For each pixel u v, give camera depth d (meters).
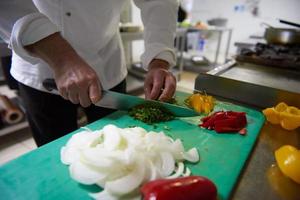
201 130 0.57
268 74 0.78
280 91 0.63
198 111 0.63
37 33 0.46
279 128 0.58
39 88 0.69
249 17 2.81
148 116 0.60
